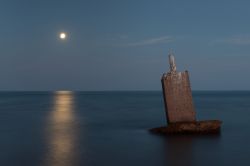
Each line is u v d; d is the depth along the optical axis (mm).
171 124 31625
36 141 29688
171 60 31406
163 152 24594
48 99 151000
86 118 52344
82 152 24781
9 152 24641
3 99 148125
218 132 31625
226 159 22609
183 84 31266
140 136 32000
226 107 84938
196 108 80438
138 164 21219
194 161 22062
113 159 22484
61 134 34062
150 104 102875
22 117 53625
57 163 21391
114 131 36375
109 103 110750
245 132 35219
